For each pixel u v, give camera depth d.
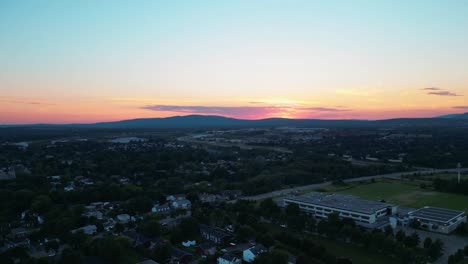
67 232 163.50
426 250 151.38
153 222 166.88
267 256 132.88
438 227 182.38
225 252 146.88
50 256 146.38
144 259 143.25
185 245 160.00
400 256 140.38
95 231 174.75
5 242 160.62
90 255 143.62
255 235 163.88
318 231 173.38
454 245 161.88
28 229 180.38
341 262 135.50
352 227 169.00
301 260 133.75
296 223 181.50
